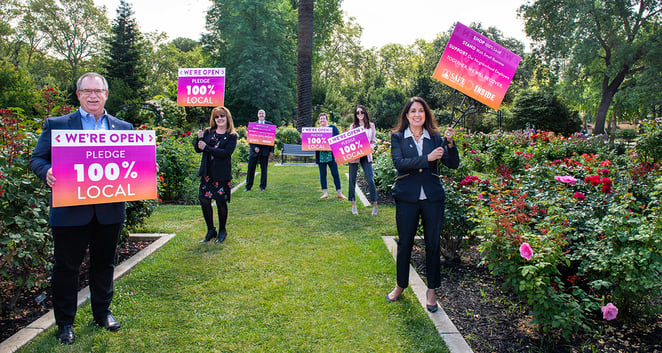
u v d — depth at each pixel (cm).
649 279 262
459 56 324
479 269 403
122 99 3709
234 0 3106
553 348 263
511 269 275
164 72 5828
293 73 3519
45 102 495
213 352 254
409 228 308
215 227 526
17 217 282
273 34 3203
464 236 411
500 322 296
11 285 334
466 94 322
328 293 339
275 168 1350
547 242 278
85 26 4944
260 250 449
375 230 537
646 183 429
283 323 290
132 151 267
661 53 2864
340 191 771
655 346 264
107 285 285
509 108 3509
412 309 311
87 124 269
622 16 3028
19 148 310
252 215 627
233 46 3206
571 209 349
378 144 1138
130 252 453
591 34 3044
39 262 311
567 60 3297
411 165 294
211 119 478
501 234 289
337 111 3994
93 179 255
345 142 574
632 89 2997
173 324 288
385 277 374
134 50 3950
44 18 4706
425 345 263
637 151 815
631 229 280
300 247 461
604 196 371
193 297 330
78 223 256
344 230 537
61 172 245
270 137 844
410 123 315
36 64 5059
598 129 3394
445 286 361
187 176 774
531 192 406
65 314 265
